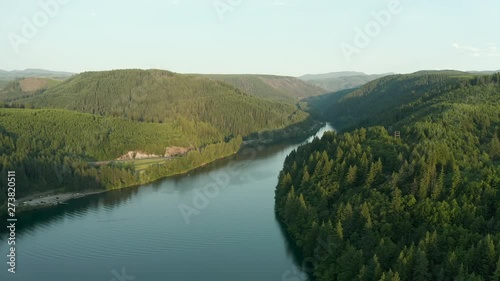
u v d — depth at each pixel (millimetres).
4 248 137500
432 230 101312
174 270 121125
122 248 135750
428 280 88750
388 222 111938
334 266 106500
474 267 86875
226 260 126062
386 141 154000
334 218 123250
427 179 117188
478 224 97875
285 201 153000
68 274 120812
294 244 135250
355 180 136500
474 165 122500
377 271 92125
